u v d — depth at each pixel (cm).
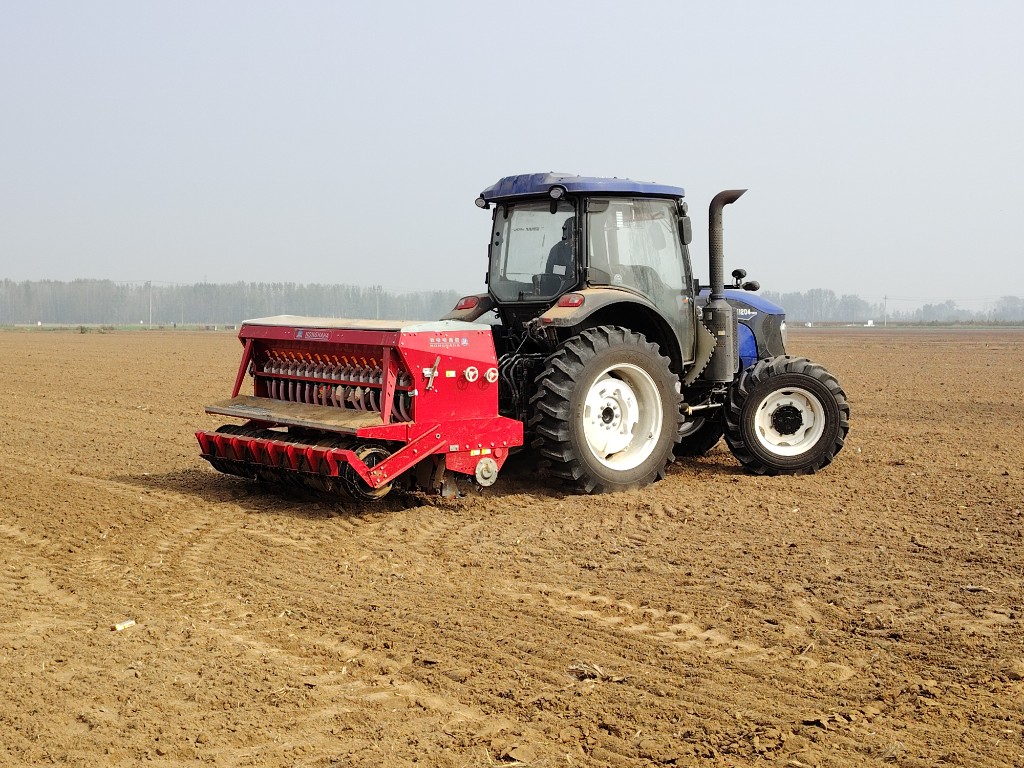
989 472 1096
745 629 600
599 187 973
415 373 866
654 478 996
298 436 946
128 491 986
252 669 538
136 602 653
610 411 983
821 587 678
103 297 15650
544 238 1009
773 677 530
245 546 789
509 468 1067
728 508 915
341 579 704
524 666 543
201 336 6128
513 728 470
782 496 968
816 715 483
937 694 507
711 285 1056
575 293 965
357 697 504
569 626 604
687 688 516
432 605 644
